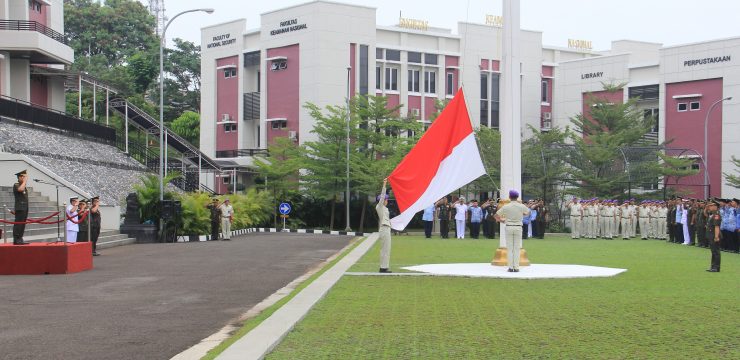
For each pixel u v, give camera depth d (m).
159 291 15.17
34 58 44.47
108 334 10.33
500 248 20.62
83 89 68.44
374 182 47.06
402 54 61.00
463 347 9.27
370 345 9.38
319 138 52.41
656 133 62.47
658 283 16.48
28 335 10.24
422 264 21.36
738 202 29.19
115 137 51.75
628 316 11.70
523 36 66.69
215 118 65.06
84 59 75.81
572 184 49.94
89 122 47.94
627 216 40.59
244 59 62.44
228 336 10.12
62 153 40.09
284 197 51.53
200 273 18.91
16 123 39.47
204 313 12.25
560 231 48.44
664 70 61.03
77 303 13.41
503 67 20.39
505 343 9.53
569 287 15.61
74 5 89.00
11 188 31.89
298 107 57.50
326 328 10.58
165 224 33.78
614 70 64.81
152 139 64.81
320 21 56.22
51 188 33.00
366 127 51.66
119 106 52.31
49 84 48.81
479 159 19.12
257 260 23.09
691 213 32.97
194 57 84.38
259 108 61.00
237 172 59.03
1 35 41.12
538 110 67.44
